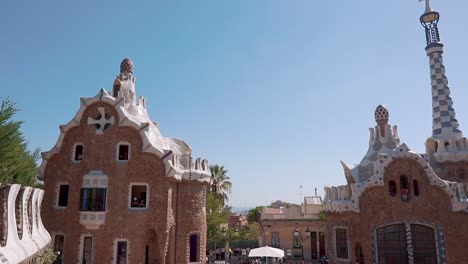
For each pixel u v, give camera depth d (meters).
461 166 33.84
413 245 29.11
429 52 37.97
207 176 34.75
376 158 33.91
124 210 29.16
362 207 30.08
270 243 48.78
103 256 28.39
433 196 29.62
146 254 31.88
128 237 28.75
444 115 36.03
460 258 28.38
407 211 29.50
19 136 28.69
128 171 29.75
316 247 48.25
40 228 21.08
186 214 32.41
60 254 28.80
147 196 29.59
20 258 13.53
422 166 30.11
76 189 29.66
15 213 15.64
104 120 30.70
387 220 29.53
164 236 28.86
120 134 30.31
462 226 28.86
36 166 31.89
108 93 33.22
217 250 49.34
